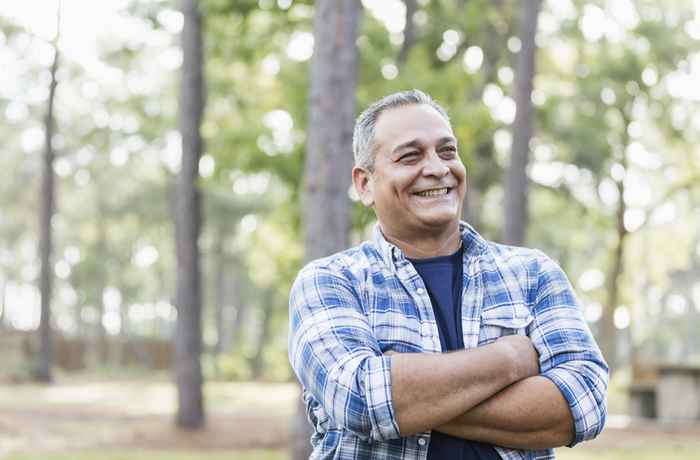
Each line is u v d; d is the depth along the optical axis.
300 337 2.55
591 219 29.84
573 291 2.67
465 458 2.43
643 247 40.72
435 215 2.61
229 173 14.79
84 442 14.48
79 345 41.38
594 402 2.45
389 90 14.09
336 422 2.42
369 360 2.39
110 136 39.69
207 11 15.05
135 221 55.38
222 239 50.91
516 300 2.59
